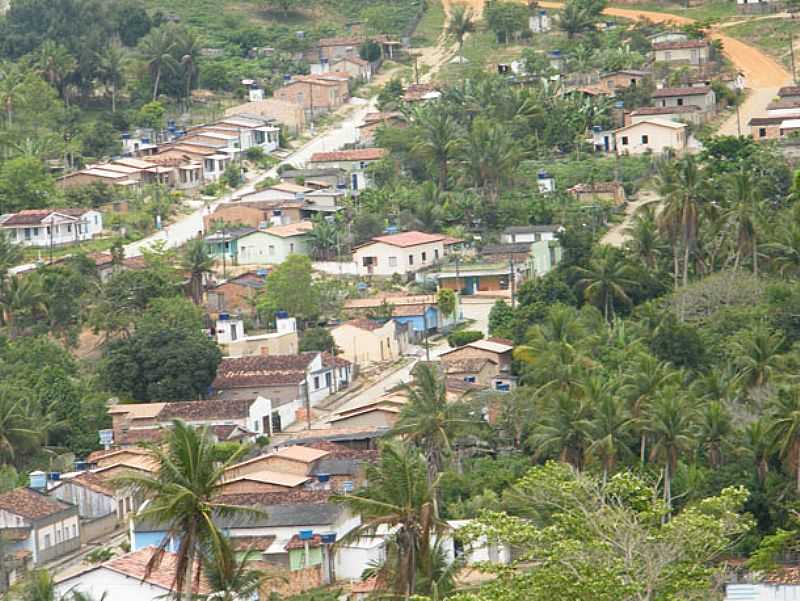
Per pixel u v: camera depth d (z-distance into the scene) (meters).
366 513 153.38
